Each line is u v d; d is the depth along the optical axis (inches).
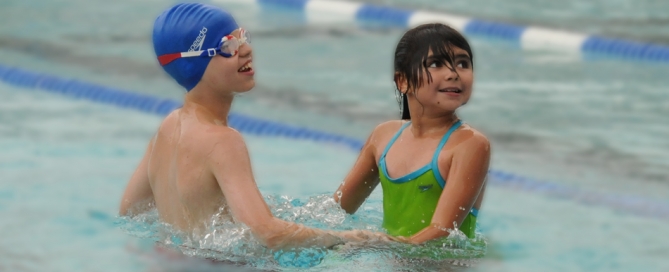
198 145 180.2
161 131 192.2
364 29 580.1
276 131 369.1
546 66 481.7
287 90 425.7
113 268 195.2
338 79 447.2
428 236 181.3
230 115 384.8
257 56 497.0
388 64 479.8
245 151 180.2
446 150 185.3
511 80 446.9
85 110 394.3
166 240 191.2
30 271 199.0
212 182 180.2
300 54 503.8
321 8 647.1
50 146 330.0
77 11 616.7
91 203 258.2
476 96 412.8
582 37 538.6
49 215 245.3
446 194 182.1
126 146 334.3
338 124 375.6
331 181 296.5
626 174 305.9
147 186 202.5
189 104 187.8
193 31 179.2
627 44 517.7
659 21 589.9
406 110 204.4
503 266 209.8
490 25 575.8
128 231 203.9
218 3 665.0
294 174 305.9
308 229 183.0
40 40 523.8
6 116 376.2
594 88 429.1
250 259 178.5
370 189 211.2
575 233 248.5
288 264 179.6
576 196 286.0
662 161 318.3
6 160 308.0
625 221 260.2
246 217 175.0
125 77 446.9
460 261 184.9
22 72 450.0
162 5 642.2
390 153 196.2
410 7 637.9
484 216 265.0
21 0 649.6
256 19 607.2
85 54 492.1
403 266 180.9
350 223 207.3
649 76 457.4
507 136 350.3
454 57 183.8
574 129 358.6
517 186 297.3
